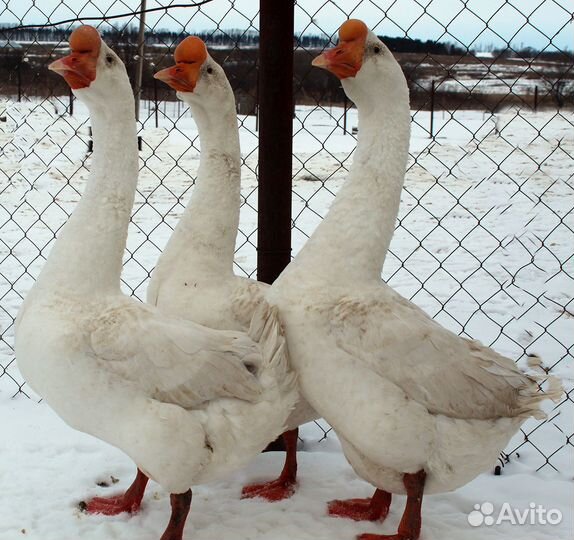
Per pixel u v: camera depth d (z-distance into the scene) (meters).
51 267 2.51
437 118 18.48
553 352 4.82
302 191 11.18
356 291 2.60
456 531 2.81
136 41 4.69
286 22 3.20
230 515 2.88
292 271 2.66
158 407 2.40
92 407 2.44
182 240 3.06
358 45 2.61
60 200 10.44
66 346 2.39
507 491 3.13
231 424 2.50
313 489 3.09
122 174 2.60
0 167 12.02
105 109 2.59
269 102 3.26
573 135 15.78
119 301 2.52
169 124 16.45
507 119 17.77
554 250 7.73
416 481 2.63
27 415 3.68
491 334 5.21
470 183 11.76
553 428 3.75
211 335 2.54
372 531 2.80
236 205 3.13
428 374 2.52
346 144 15.14
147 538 2.69
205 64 3.05
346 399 2.53
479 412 2.57
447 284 6.56
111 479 3.12
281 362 2.54
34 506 2.87
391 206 2.69
